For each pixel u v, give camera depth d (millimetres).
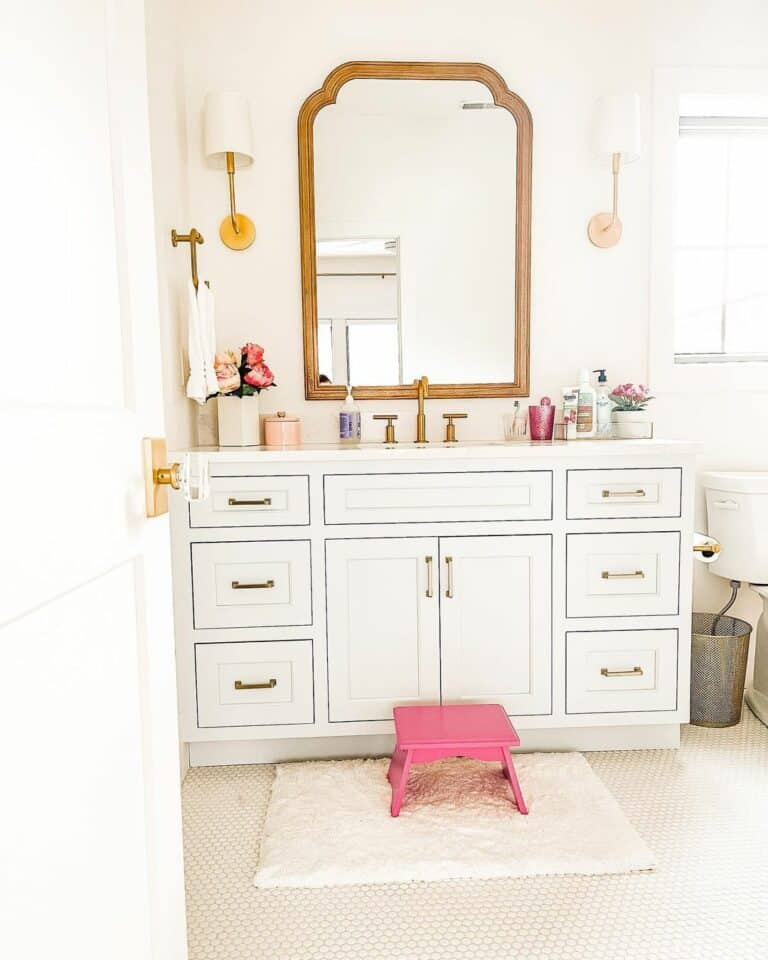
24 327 519
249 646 1850
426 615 1869
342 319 2271
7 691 483
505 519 1859
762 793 1757
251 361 2100
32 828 515
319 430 2316
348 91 2207
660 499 1888
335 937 1280
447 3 2221
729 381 2383
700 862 1482
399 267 2268
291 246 2252
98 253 664
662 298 2348
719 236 2521
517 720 1911
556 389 2367
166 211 1907
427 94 2227
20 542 502
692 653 2145
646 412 2186
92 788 630
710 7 2275
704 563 2391
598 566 1893
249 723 1867
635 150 2131
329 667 1866
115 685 692
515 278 2291
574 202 2311
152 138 1775
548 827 1589
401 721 1731
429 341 2293
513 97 2229
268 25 2182
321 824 1613
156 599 810
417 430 2279
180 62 2107
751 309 2549
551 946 1252
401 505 1841
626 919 1318
